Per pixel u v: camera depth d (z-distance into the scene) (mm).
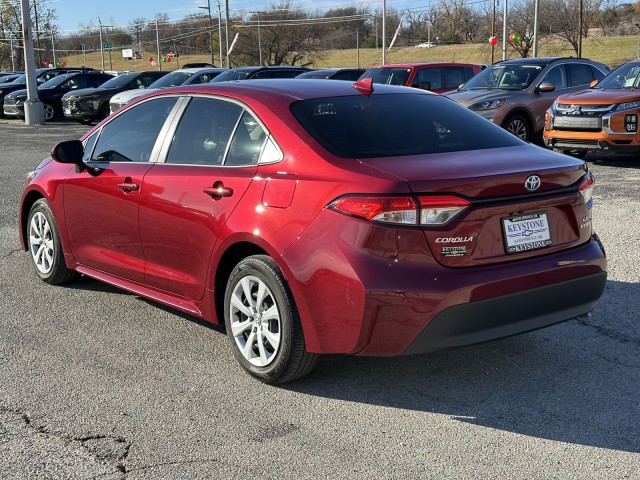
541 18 66812
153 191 4863
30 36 24219
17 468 3371
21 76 30531
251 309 4289
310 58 79000
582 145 12008
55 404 4035
